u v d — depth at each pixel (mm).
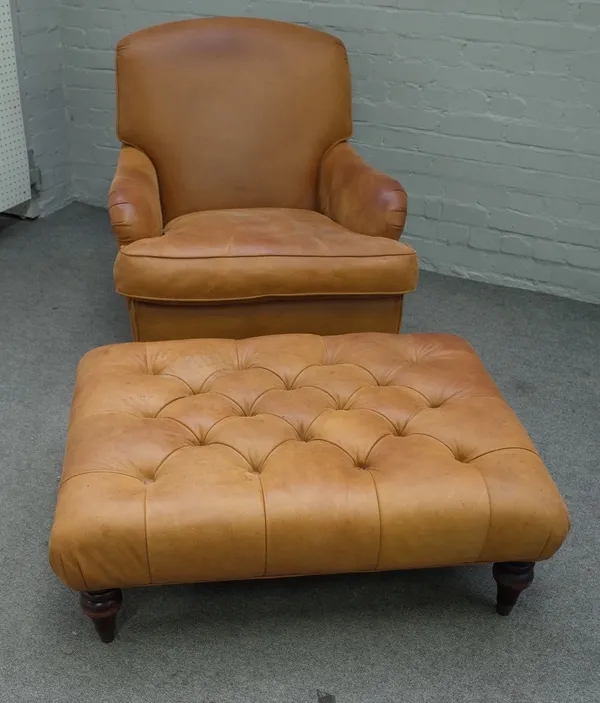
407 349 1664
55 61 3002
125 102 2248
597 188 2527
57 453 1865
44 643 1410
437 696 1340
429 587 1553
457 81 2551
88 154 3182
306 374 1552
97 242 2947
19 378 2131
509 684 1366
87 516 1218
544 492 1310
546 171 2564
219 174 2293
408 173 2752
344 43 2639
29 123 2953
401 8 2518
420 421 1426
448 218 2764
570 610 1514
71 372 2170
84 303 2523
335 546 1268
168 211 2303
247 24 2311
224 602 1501
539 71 2439
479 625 1477
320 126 2320
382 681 1362
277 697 1326
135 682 1345
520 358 2344
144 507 1227
